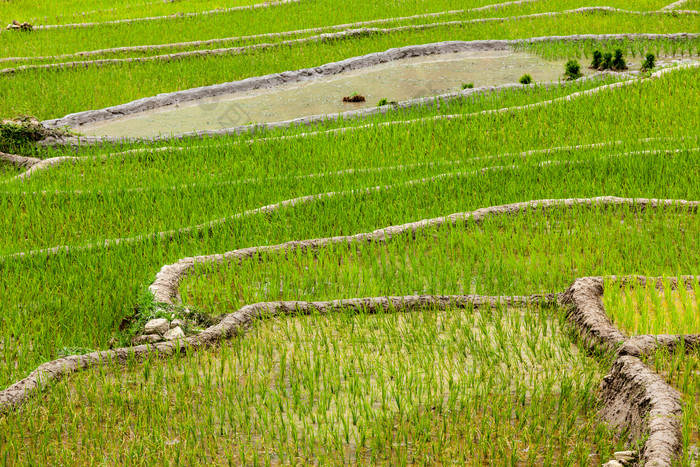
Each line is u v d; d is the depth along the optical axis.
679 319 7.21
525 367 6.61
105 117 17.08
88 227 10.59
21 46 22.92
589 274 8.77
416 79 19.88
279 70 20.42
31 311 8.05
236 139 14.54
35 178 12.44
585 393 6.06
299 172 12.55
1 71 19.70
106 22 26.28
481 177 11.98
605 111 15.05
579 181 11.80
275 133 14.82
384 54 21.75
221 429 5.73
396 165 12.86
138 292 8.34
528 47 22.56
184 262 9.15
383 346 7.03
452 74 20.27
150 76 19.92
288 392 6.36
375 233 9.96
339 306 7.93
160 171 12.90
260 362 6.90
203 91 18.70
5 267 9.05
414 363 6.68
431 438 5.59
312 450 5.48
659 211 10.43
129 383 6.49
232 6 29.64
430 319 7.63
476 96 17.16
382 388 6.08
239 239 10.07
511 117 15.26
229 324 7.47
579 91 16.69
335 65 20.66
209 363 6.75
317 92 19.00
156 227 10.37
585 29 23.94
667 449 4.93
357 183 11.95
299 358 6.84
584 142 13.61
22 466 5.34
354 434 5.69
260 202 11.41
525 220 10.39
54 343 7.57
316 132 14.52
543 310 7.79
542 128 14.62
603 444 5.43
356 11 27.30
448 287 8.62
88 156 13.55
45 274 8.90
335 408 6.08
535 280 8.67
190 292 8.61
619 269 8.80
